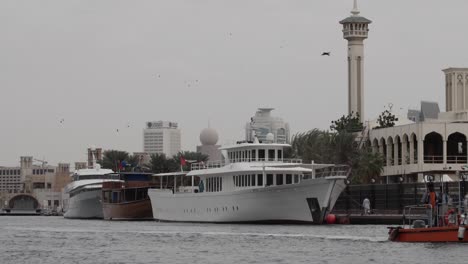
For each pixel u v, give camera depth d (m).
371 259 109.12
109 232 163.12
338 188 165.12
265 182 172.00
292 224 168.25
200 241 136.88
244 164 174.88
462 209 122.56
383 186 195.00
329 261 108.88
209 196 180.00
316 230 153.12
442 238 116.50
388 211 185.62
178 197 192.00
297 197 164.62
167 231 159.12
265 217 169.50
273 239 136.50
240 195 171.25
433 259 106.00
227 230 156.38
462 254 108.94
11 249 131.00
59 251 127.06
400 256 109.31
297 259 111.50
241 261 111.00
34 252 126.06
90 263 111.62
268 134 182.12
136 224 191.00
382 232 146.88
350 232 147.38
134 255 119.75
